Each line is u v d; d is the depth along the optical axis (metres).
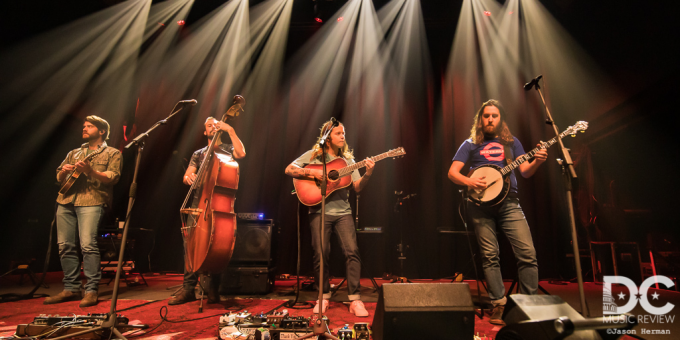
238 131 6.18
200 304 2.86
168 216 6.07
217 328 2.33
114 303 2.06
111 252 4.48
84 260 3.05
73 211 3.20
